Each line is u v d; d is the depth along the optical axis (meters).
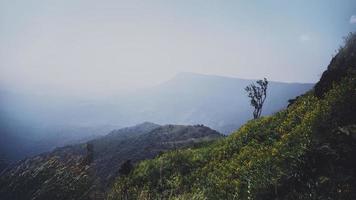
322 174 12.18
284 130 19.16
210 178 18.73
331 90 17.95
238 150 21.23
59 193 7.65
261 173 14.55
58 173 7.88
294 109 21.70
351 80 17.02
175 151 25.44
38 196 7.42
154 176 22.14
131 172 24.05
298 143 14.93
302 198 11.59
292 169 13.26
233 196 14.59
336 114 15.05
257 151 18.14
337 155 12.52
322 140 13.78
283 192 12.65
